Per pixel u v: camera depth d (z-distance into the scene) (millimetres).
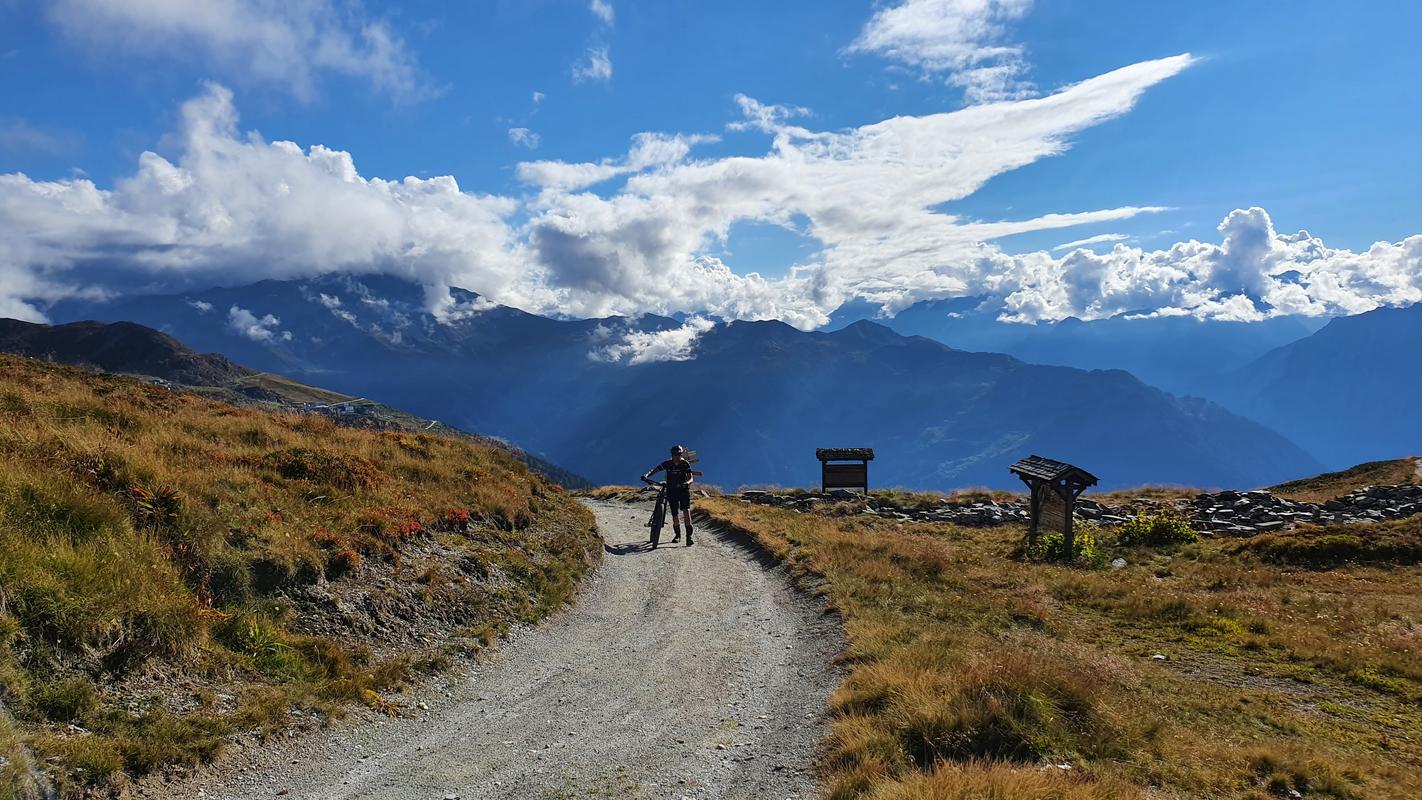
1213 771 7941
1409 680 12000
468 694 10141
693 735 8984
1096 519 28750
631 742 8719
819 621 14227
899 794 6566
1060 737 8344
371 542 12672
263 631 9562
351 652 10242
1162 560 22031
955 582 18062
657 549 21891
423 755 8133
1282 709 10633
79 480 10227
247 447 15758
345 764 7746
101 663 7652
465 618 12469
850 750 8008
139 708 7461
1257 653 13547
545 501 21688
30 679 6938
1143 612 16062
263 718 7961
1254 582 19016
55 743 6379
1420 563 20266
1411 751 9219
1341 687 11797
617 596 16172
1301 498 34031
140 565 9016
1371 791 7723
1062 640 13656
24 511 8922
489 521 17062
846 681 10250
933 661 10703
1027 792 6551
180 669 8289
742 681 11062
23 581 7578
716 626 14117
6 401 14570
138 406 18250
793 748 8570
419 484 17359
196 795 6684
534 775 7738
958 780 6711
